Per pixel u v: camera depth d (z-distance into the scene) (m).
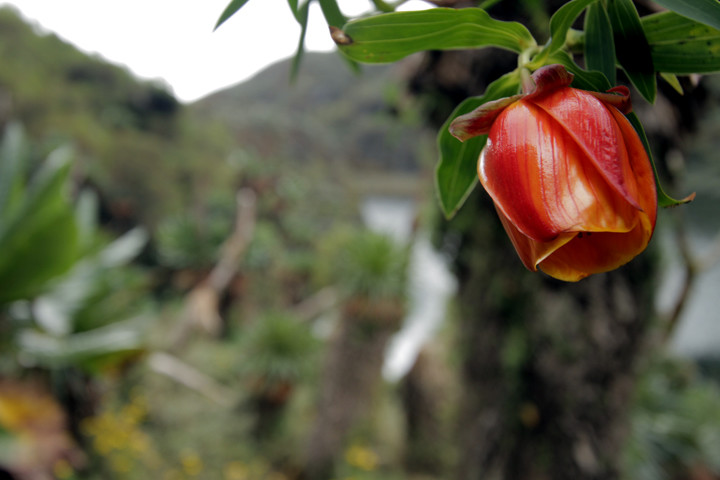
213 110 25.86
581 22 0.90
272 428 7.31
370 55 0.55
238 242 10.81
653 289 2.21
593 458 2.25
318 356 7.73
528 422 2.31
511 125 0.50
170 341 9.16
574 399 2.23
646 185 0.48
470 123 0.53
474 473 2.52
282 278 12.35
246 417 7.34
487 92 0.58
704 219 3.13
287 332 7.48
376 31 0.53
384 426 8.24
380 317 6.36
